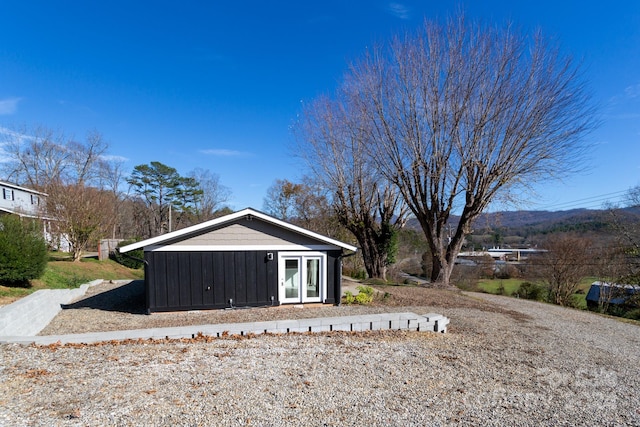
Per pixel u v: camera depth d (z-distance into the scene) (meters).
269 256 10.00
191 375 4.37
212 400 3.69
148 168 44.03
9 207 26.11
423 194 17.02
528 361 6.07
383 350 5.96
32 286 11.25
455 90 15.60
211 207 48.38
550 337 8.38
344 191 19.56
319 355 5.46
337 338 6.61
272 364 4.93
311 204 30.08
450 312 10.61
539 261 25.11
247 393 3.91
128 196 42.78
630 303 20.47
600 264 22.34
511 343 7.36
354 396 4.01
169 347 5.59
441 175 16.47
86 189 20.05
